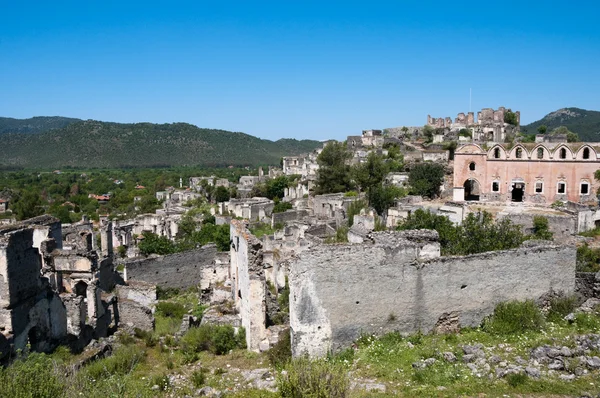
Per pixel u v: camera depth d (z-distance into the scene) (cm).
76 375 1620
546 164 7038
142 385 1814
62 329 2564
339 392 1379
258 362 2094
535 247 2267
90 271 2858
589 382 1571
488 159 7425
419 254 2080
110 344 2575
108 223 4441
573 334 1950
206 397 1742
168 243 5425
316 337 1950
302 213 8000
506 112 13300
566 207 6128
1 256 2208
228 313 2653
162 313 3309
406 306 2064
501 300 2203
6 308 2216
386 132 14475
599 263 3334
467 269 2134
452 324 2138
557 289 2306
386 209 6625
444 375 1678
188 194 12762
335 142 9819
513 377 1605
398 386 1647
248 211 8369
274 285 3738
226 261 3794
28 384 1371
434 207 6094
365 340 2003
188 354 2258
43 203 12238
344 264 1970
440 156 9988
